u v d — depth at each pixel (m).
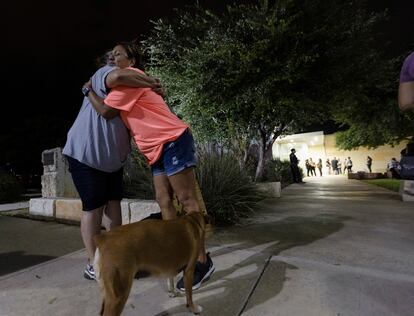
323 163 34.94
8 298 2.60
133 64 2.89
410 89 2.07
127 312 2.32
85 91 2.74
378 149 34.34
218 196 5.12
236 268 3.11
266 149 11.22
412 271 3.02
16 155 24.23
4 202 9.16
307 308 2.35
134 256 1.95
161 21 10.47
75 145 2.78
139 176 6.23
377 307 2.36
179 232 2.20
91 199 2.83
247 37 9.73
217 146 10.40
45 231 4.88
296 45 9.03
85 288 2.75
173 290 2.55
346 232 4.49
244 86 9.38
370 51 10.41
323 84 9.63
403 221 5.23
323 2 9.59
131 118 2.62
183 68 10.18
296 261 3.29
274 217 5.63
